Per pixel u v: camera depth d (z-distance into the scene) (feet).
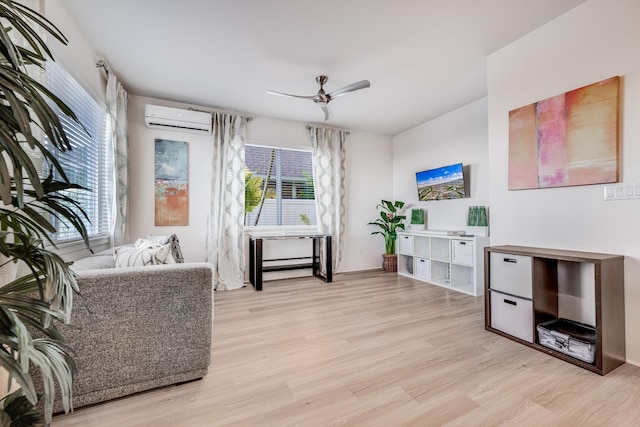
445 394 5.08
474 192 12.76
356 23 7.33
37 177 2.25
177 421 4.44
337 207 15.87
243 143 13.58
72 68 7.02
